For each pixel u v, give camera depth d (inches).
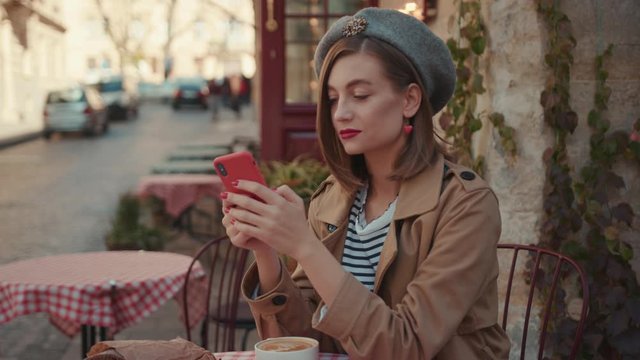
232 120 1141.7
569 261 95.6
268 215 62.2
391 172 71.6
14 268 139.8
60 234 345.7
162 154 697.0
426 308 65.7
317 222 79.8
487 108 134.3
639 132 128.4
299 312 75.4
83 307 126.0
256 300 73.4
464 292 66.1
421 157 71.4
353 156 76.2
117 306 129.4
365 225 75.6
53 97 849.5
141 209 293.0
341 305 63.1
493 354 70.4
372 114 69.2
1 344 193.6
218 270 267.3
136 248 281.0
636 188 132.0
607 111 131.1
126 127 1013.2
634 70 130.8
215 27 1923.0
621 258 129.6
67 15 1840.6
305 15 271.3
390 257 70.2
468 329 68.6
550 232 130.2
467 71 136.4
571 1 129.8
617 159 131.3
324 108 73.7
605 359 132.6
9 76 1048.2
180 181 292.4
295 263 88.7
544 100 128.8
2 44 1024.2
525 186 131.8
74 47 1847.9
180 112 1311.5
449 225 67.9
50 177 545.3
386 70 69.1
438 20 162.9
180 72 1932.8
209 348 190.2
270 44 271.9
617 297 128.7
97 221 377.4
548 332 131.1
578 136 131.7
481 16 133.3
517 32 130.1
